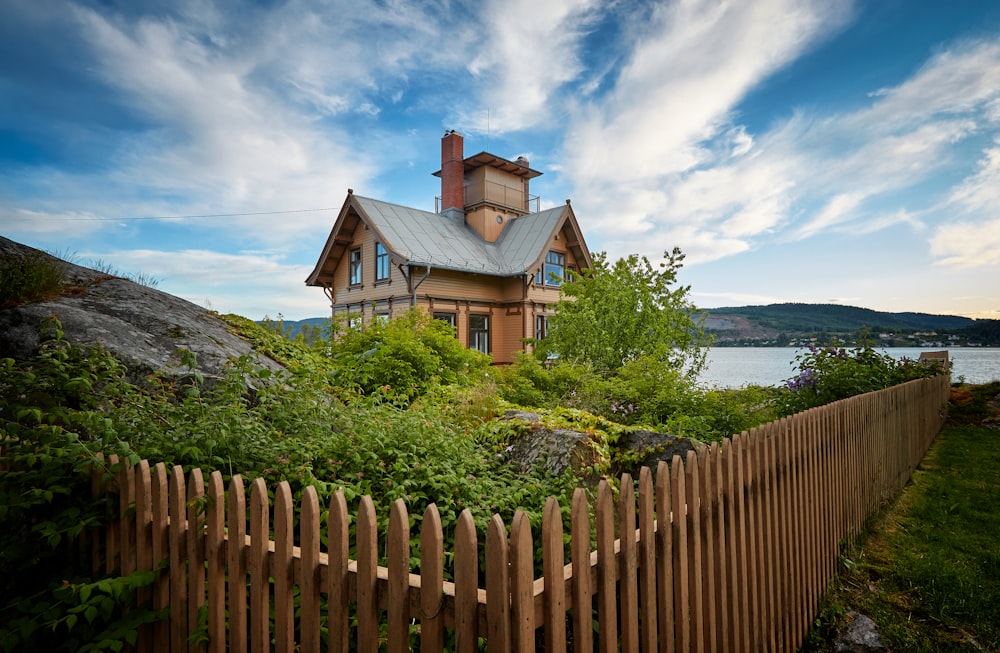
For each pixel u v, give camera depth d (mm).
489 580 1418
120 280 5309
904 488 6227
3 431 2293
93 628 2092
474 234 22047
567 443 3951
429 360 6668
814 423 3549
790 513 3100
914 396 7082
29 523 2332
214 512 1898
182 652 2002
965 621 3291
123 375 3133
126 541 2121
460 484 3080
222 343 4695
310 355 5812
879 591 3693
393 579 1547
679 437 4199
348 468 3018
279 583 1736
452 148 22516
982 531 4742
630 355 10977
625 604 1771
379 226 17828
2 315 3885
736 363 40969
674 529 2020
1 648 1949
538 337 20672
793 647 3068
